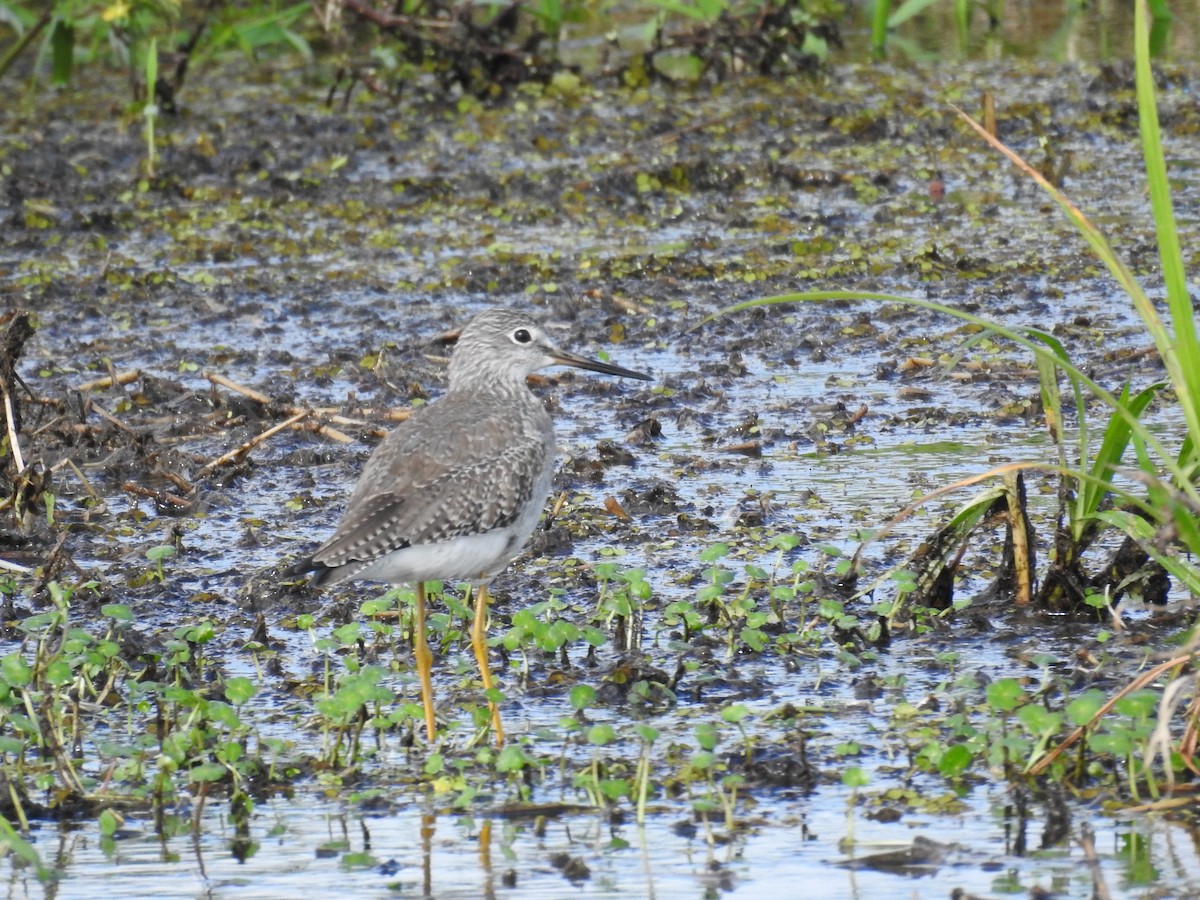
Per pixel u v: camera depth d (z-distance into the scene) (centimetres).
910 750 927
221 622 1148
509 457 1016
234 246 2038
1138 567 1088
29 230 2133
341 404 1552
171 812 902
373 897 799
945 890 781
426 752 967
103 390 1595
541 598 1164
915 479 1326
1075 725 900
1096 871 792
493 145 2381
